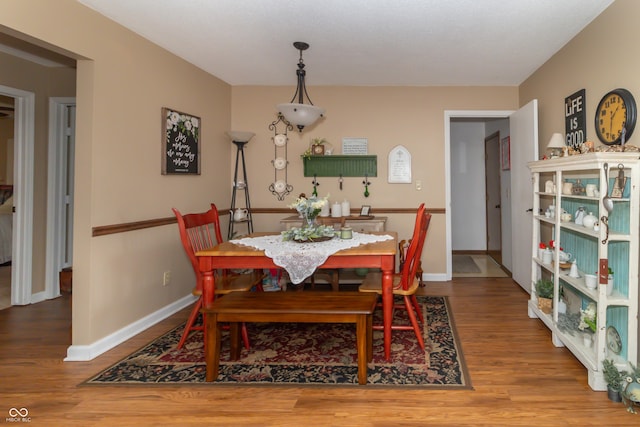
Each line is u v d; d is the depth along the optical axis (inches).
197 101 136.3
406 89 160.1
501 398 69.9
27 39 78.6
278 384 76.0
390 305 86.7
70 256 148.9
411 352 90.5
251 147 163.6
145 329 109.0
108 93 96.0
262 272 115.6
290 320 75.1
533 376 77.9
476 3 88.9
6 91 123.0
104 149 94.9
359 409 67.0
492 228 219.0
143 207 109.5
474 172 230.4
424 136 160.1
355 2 88.8
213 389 74.4
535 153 126.1
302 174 163.6
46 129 136.9
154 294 115.0
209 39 110.7
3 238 192.2
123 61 101.0
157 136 115.3
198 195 137.9
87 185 90.9
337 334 103.3
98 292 93.4
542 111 131.6
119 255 100.7
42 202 136.6
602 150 81.0
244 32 105.6
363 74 143.6
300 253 84.8
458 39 109.7
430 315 117.0
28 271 131.3
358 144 161.5
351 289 153.0
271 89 162.1
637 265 71.0
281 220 152.8
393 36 107.6
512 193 152.3
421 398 70.3
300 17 96.5
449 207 160.4
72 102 138.3
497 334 101.0
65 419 64.6
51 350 94.0
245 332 93.8
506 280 161.9
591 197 77.9
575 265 90.7
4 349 94.6
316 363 85.4
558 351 90.0
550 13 93.7
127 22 99.0
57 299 138.3
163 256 119.1
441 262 161.5
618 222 78.7
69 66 136.6
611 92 88.0
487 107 157.9
